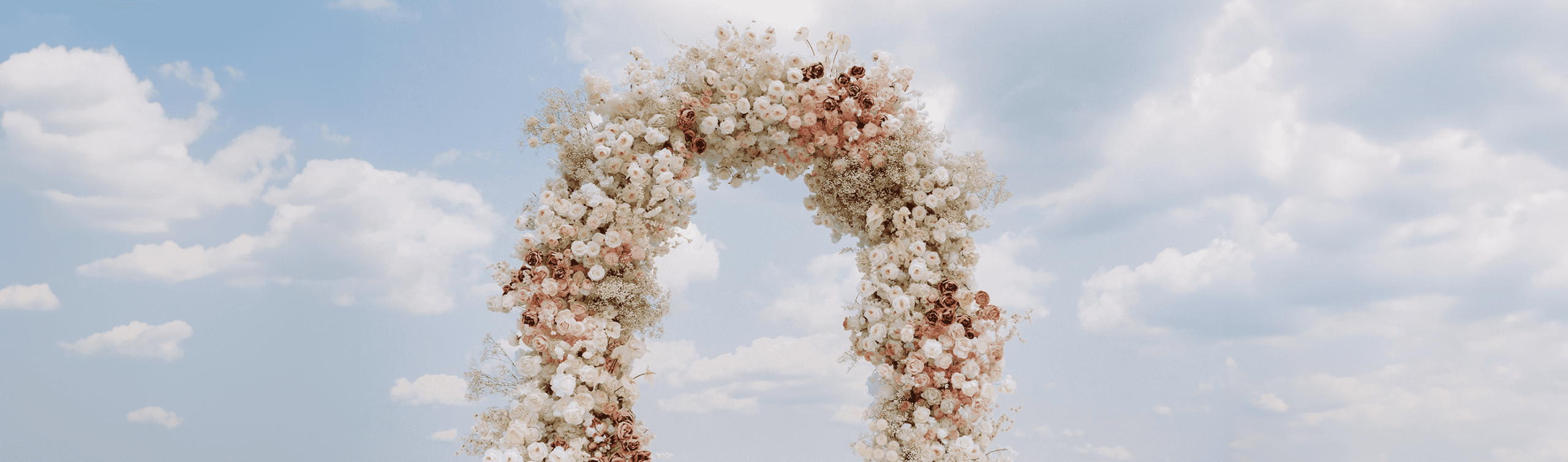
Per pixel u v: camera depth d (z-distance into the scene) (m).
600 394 3.43
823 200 4.05
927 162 3.82
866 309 3.82
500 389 3.43
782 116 3.67
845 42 3.84
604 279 3.55
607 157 3.53
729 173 3.94
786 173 3.97
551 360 3.45
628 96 3.65
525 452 3.32
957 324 3.73
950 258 3.84
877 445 3.83
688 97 3.66
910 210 3.87
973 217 3.92
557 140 3.62
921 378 3.71
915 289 3.73
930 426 3.70
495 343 3.49
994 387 3.77
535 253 3.45
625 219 3.51
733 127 3.65
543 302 3.40
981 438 3.84
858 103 3.80
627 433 3.41
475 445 3.39
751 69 3.72
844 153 3.86
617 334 3.49
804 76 3.77
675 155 3.65
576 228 3.51
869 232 3.90
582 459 3.36
